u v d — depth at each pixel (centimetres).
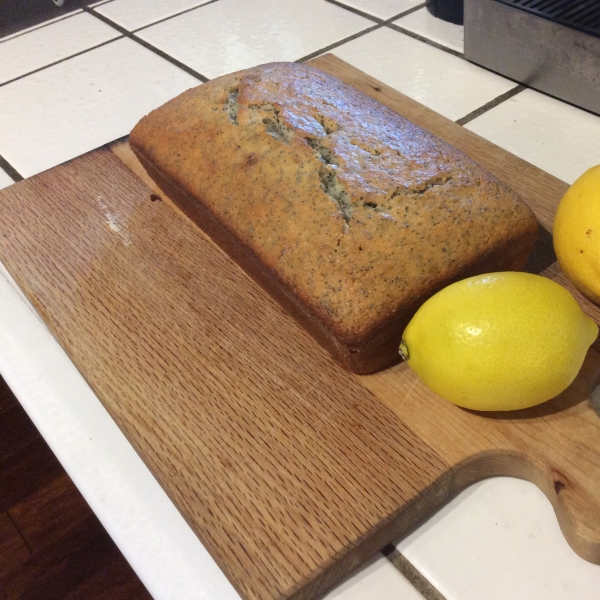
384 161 36
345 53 59
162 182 44
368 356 34
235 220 37
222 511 30
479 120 51
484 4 51
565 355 29
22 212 45
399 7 65
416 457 31
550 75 51
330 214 34
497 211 34
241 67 59
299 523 29
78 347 37
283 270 35
